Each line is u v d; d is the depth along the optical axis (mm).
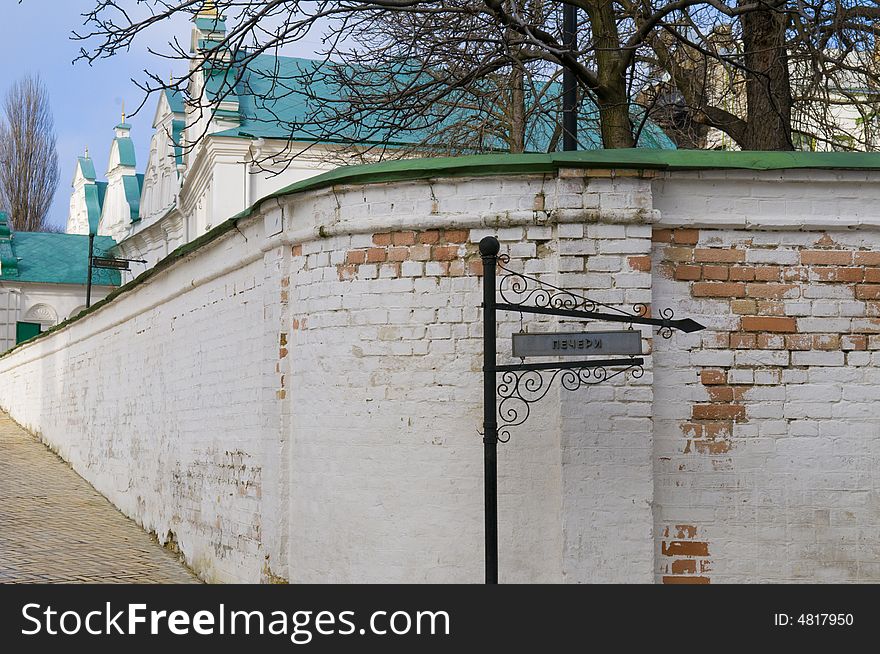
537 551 7164
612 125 12273
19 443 23547
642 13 12555
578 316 6473
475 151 16438
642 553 7039
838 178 7336
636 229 7215
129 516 14359
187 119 35281
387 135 13930
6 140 57750
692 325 6602
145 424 13609
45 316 44875
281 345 8438
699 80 13664
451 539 7312
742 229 7379
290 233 8359
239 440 9578
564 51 11133
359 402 7703
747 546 7207
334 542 7805
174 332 12141
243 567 9281
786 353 7352
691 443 7250
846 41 12445
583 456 7109
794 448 7293
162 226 37531
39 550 12078
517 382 7070
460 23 13273
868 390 7371
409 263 7590
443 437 7402
